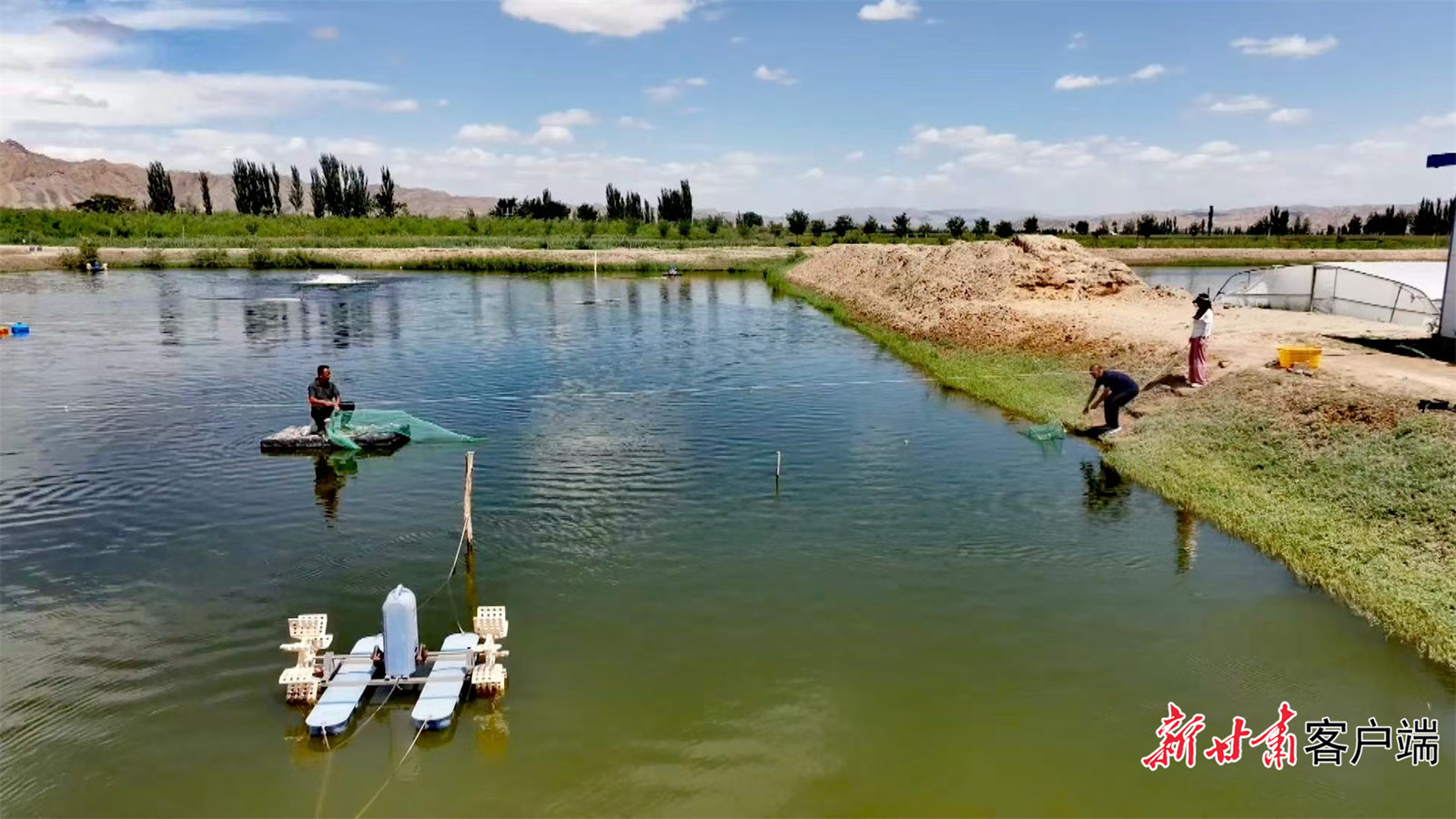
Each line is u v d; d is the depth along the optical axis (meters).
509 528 15.45
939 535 15.14
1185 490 16.61
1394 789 8.73
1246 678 10.66
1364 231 122.81
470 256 77.44
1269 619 12.09
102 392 26.20
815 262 67.31
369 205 138.62
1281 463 16.44
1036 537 15.05
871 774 8.94
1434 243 101.69
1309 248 95.25
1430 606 11.55
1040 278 37.47
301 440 20.02
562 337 38.03
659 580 13.37
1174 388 21.30
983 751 9.30
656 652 11.24
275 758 9.22
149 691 10.43
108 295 52.41
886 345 35.50
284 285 59.19
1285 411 17.70
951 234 105.81
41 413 23.52
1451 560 12.18
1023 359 28.67
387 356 32.88
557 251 82.38
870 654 11.22
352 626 11.92
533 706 10.08
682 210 126.12
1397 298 31.05
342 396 25.94
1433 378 17.75
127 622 12.05
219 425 22.39
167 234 95.12
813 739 9.48
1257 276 39.78
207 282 60.53
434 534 15.16
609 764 9.07
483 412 24.02
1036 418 23.16
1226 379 20.17
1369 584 12.40
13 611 12.40
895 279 46.81
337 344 35.50
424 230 107.00
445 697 9.84
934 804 8.48
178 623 12.04
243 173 134.62
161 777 8.92
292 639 11.59
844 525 15.61
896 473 18.55
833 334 39.34
